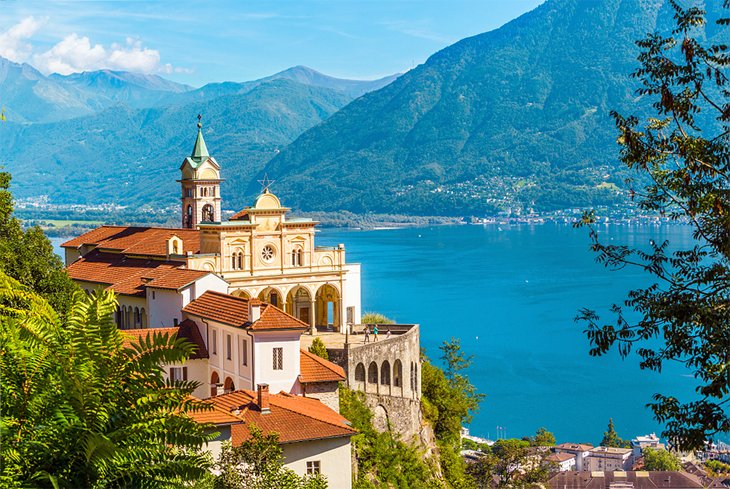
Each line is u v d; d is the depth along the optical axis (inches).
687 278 1432.1
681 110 1427.2
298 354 2849.4
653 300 1393.9
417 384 3846.0
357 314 4458.7
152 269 4133.9
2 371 974.4
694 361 1349.7
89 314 1011.3
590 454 7007.9
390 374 3619.6
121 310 4015.8
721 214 1358.3
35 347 999.0
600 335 1409.9
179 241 4232.3
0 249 2874.0
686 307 1338.6
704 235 1423.5
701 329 1366.9
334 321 4397.1
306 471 2260.1
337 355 3430.1
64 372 973.2
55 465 952.9
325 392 2859.3
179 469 1002.1
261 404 2327.8
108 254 4832.7
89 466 954.7
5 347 991.6
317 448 2274.9
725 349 1302.9
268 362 2812.5
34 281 3112.7
